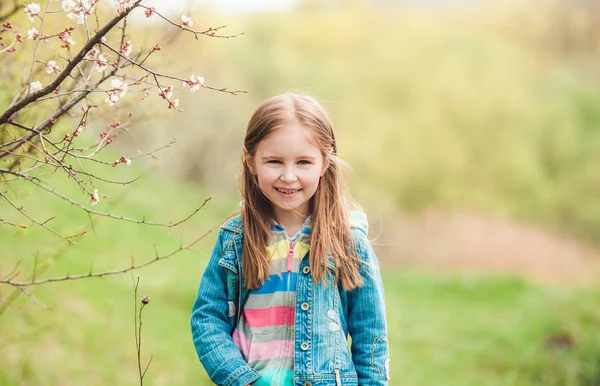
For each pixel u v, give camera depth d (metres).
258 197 1.95
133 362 4.95
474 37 25.47
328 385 1.80
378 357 1.88
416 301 10.52
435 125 22.70
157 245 10.61
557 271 19.33
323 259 1.86
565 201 24.02
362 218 2.03
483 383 6.18
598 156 24.69
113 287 6.82
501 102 23.73
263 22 22.31
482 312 9.40
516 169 23.42
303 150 1.82
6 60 2.41
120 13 1.71
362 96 22.98
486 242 21.05
